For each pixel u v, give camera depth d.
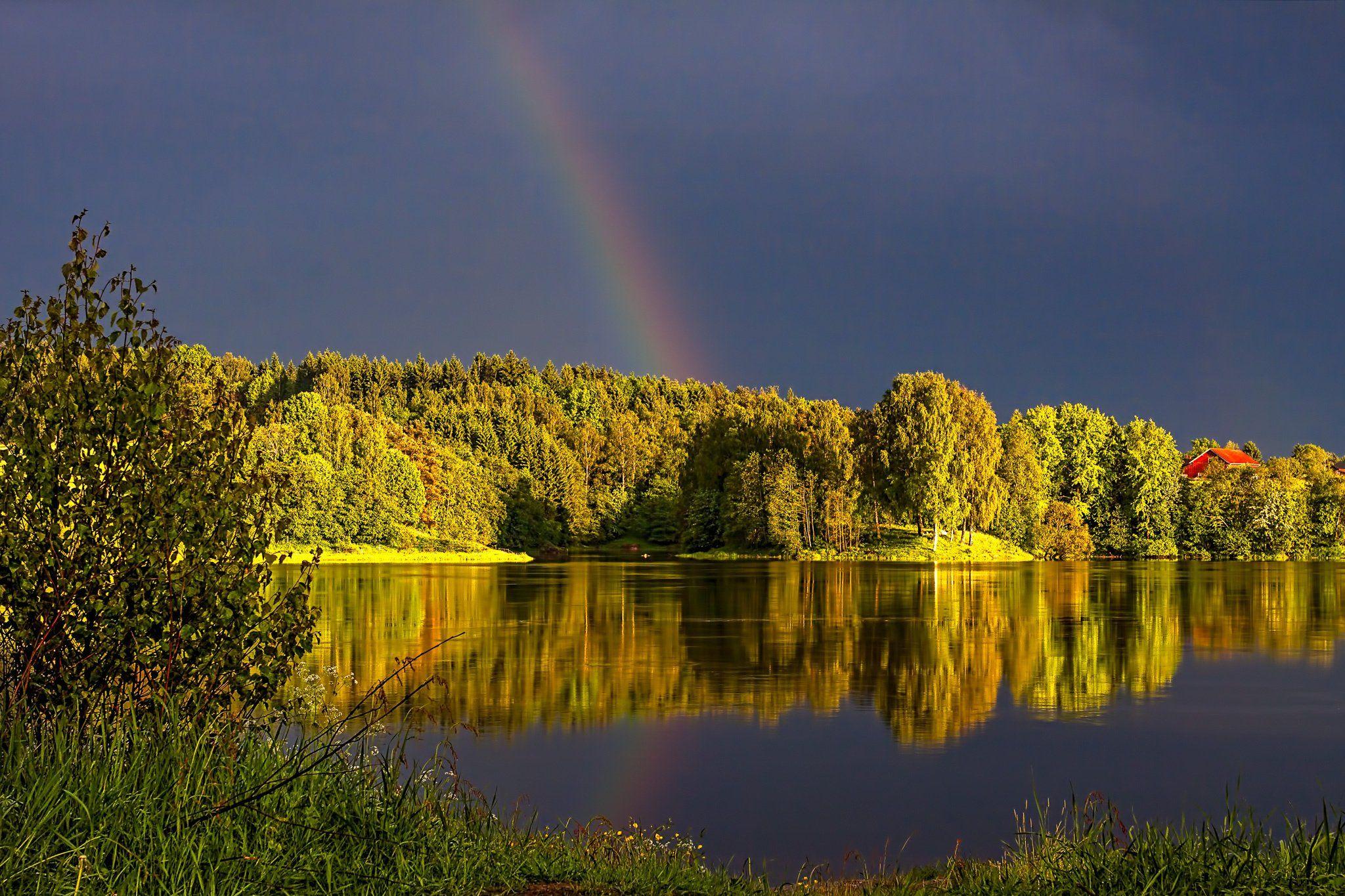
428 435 141.75
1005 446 120.50
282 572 78.44
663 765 19.77
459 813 10.12
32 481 9.20
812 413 122.44
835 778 19.03
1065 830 11.80
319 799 8.69
